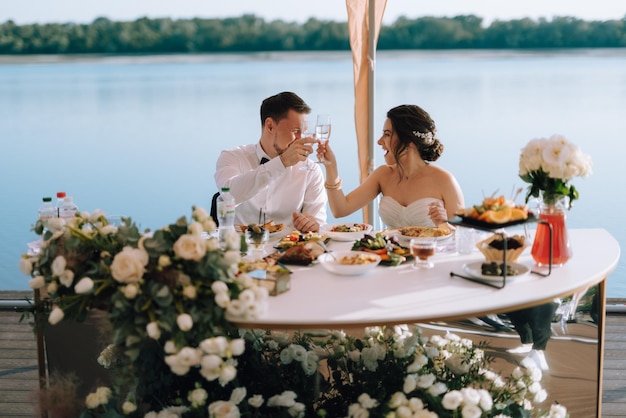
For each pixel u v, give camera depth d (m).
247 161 3.78
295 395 2.46
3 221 8.73
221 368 2.16
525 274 2.41
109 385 2.76
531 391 2.63
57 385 2.70
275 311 2.15
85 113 18.00
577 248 2.81
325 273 2.54
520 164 2.57
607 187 9.73
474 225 2.39
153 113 17.89
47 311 2.43
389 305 2.19
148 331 2.08
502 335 2.82
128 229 2.25
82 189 11.05
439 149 3.61
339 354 2.71
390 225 3.60
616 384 3.59
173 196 10.78
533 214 2.46
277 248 2.81
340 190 3.57
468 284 2.38
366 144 4.19
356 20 4.06
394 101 18.17
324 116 3.22
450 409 2.41
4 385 3.63
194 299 2.14
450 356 2.71
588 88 19.69
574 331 2.76
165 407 2.46
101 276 2.22
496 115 16.23
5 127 16.23
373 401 2.43
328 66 26.92
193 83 23.31
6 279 6.50
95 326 2.73
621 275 6.39
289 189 3.78
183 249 2.12
